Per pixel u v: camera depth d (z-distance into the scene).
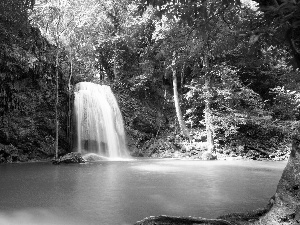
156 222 4.10
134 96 25.98
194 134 23.89
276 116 24.00
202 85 21.89
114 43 26.58
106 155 21.86
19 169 13.27
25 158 17.48
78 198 7.21
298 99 19.55
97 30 26.62
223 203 6.78
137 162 17.58
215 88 21.59
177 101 23.91
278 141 23.08
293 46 3.62
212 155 20.00
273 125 21.92
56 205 6.50
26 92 18.11
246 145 22.64
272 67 22.86
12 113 17.44
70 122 20.16
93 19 25.64
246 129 23.80
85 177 10.83
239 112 22.39
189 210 6.09
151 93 26.81
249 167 14.80
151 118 25.31
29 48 17.95
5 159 16.61
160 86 27.16
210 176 11.35
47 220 5.38
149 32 25.27
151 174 11.84
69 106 20.20
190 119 24.91
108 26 26.62
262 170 13.49
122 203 6.67
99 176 11.11
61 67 21.11
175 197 7.38
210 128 21.78
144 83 25.55
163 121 25.70
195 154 21.80
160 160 19.33
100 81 27.64
